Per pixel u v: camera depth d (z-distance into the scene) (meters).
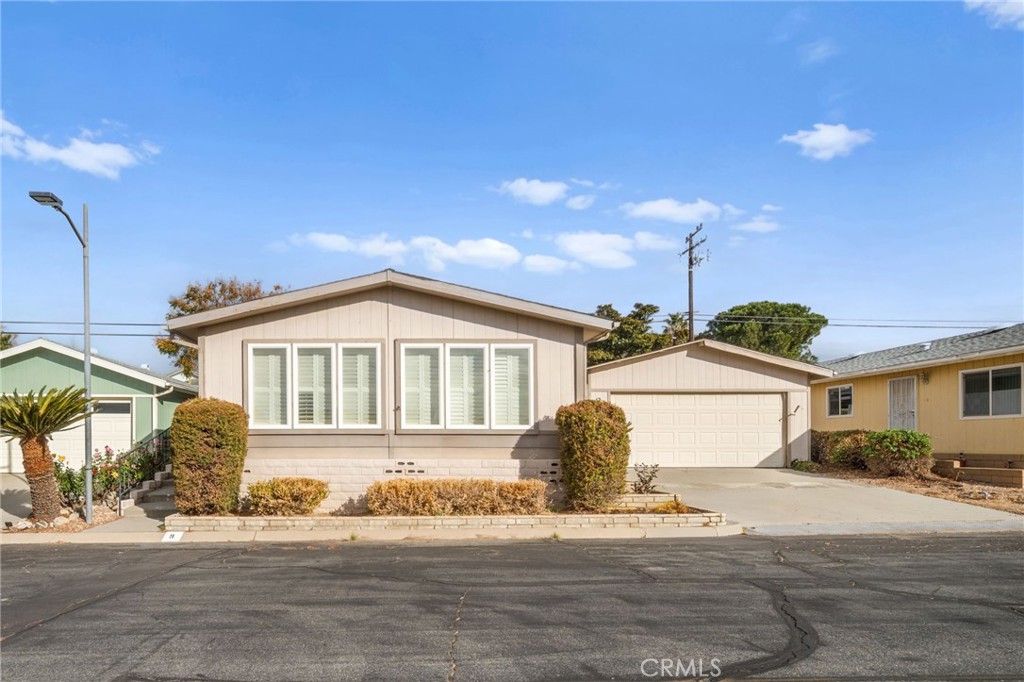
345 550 9.93
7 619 6.73
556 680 5.19
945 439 19.89
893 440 17.36
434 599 7.27
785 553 9.55
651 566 8.76
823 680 5.17
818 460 20.78
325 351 13.21
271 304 12.96
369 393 13.14
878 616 6.64
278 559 9.31
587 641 5.98
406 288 13.23
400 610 6.89
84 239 12.86
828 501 13.99
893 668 5.38
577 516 11.38
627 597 7.31
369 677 5.25
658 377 20.02
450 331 13.25
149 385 19.50
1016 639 6.00
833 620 6.52
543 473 13.04
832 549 9.84
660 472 18.78
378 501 11.74
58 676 5.32
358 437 13.06
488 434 13.08
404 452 13.05
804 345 48.09
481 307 13.28
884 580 8.00
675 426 20.00
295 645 5.93
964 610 6.83
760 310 47.41
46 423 11.93
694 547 10.03
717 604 7.04
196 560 9.30
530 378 13.18
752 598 7.26
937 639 6.00
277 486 11.66
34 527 11.78
